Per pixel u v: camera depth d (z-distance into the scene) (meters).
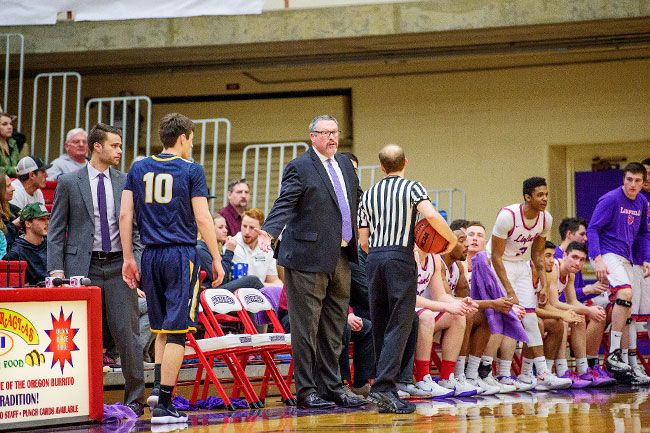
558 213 32.66
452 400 17.27
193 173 13.90
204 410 15.96
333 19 29.12
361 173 33.28
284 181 15.55
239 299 17.25
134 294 15.34
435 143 33.16
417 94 33.31
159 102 34.03
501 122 32.81
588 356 22.30
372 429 12.29
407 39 30.08
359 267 18.23
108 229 15.20
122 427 13.12
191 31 29.48
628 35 30.34
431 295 18.45
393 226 14.89
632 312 22.81
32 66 32.28
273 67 32.22
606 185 32.56
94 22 29.66
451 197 30.14
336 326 15.90
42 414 13.20
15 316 13.05
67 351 13.53
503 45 31.08
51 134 33.47
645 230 22.92
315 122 15.80
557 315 20.61
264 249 15.23
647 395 18.25
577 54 32.38
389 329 14.84
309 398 15.48
